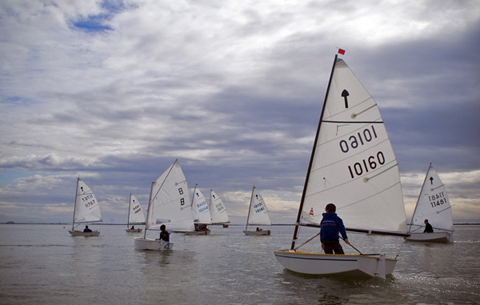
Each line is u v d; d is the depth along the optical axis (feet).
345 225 41.04
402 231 39.14
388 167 40.11
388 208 39.91
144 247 85.87
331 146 42.09
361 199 40.81
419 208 122.52
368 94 41.29
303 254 39.65
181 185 97.19
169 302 30.01
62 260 63.41
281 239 161.58
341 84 42.29
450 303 28.96
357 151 41.27
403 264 57.21
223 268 52.54
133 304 29.27
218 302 29.94
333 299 30.22
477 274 45.06
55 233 226.79
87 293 33.71
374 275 36.29
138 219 234.38
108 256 71.10
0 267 53.83
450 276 43.14
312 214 41.86
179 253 79.36
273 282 38.81
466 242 124.36
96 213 171.63
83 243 115.96
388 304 28.55
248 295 32.48
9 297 31.89
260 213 209.67
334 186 41.60
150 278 42.83
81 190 168.86
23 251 84.02
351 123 41.65
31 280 41.27
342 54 42.78
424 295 31.73
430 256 71.20
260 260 64.80
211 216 213.66
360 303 28.86
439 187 118.42
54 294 33.19
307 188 42.37
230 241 140.77
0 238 150.30
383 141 40.34
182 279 42.09
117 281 40.60
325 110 42.65
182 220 95.76
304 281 38.04
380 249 91.40
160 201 94.53
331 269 37.60
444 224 117.08
